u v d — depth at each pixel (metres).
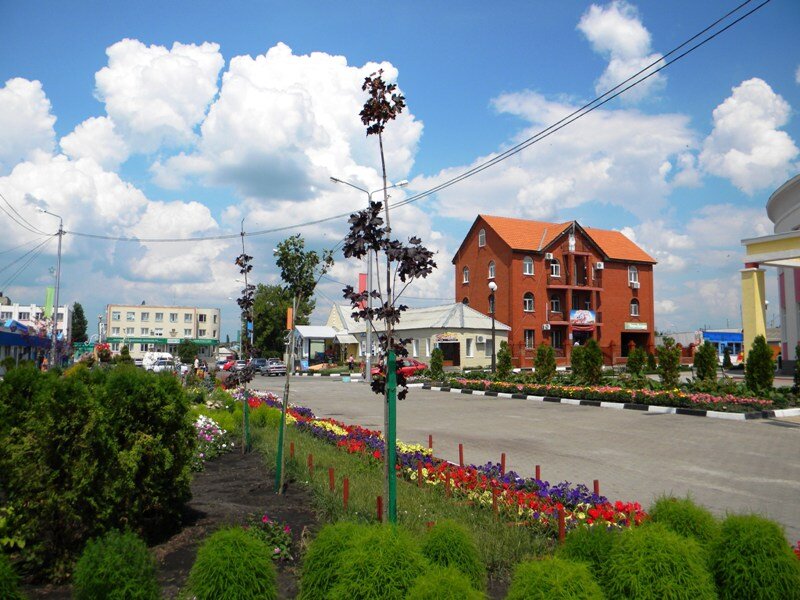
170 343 91.19
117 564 3.49
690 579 3.34
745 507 7.17
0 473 4.65
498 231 43.66
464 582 3.34
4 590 3.37
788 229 31.14
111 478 4.86
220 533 3.93
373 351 40.06
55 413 4.62
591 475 8.93
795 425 13.82
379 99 5.42
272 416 12.88
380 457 8.90
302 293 8.57
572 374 24.25
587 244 45.94
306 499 6.82
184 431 5.57
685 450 10.88
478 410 17.89
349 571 3.55
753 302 24.67
